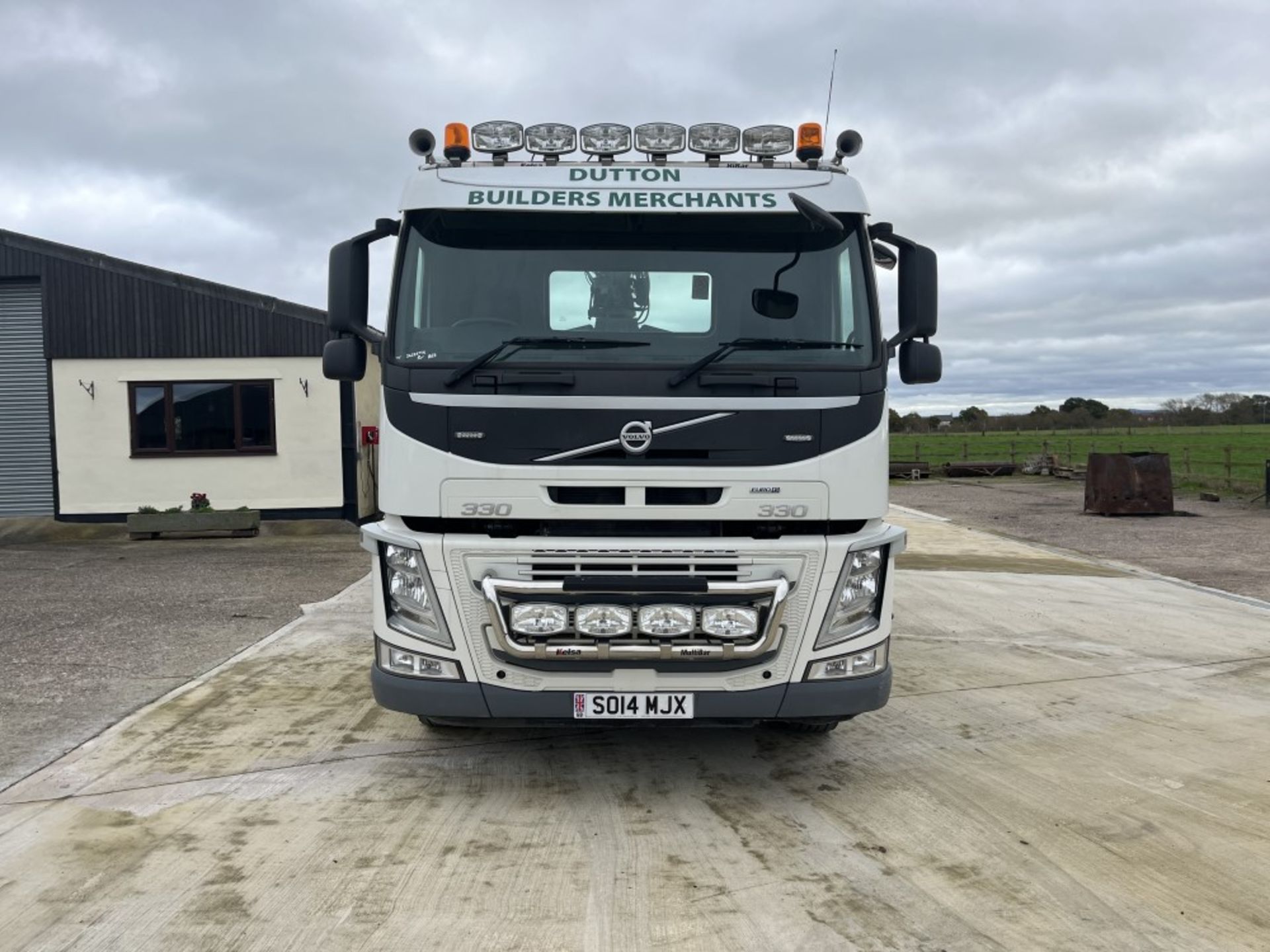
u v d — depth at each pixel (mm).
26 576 11711
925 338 4797
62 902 3564
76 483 17453
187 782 4785
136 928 3379
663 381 4238
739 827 4328
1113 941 3363
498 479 4215
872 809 4555
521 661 4246
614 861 3959
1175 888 3777
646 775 4996
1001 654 7910
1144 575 12336
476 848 4074
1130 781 4973
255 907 3535
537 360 4320
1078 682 7027
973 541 15750
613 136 4762
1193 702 6531
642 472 4211
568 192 4547
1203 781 4992
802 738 5641
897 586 11203
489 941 3316
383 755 5230
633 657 4195
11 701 6148
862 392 4348
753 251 4508
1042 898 3680
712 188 4574
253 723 5742
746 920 3475
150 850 4016
